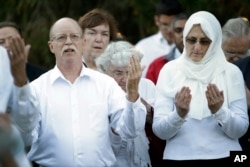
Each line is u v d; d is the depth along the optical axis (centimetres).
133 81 1055
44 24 1791
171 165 1107
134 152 1139
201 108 1111
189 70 1127
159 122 1107
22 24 1806
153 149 1164
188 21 1133
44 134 1075
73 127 1076
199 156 1102
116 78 1146
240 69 1203
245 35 1240
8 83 955
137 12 1812
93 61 1250
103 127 1080
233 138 1108
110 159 1087
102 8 1834
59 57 1088
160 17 1539
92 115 1080
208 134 1106
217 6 1744
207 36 1123
